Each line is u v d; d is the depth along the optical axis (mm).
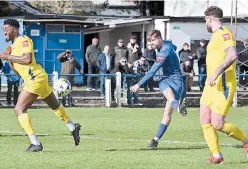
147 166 18203
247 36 60438
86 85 45500
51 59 60375
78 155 20422
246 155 19547
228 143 24594
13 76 43250
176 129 30328
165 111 23094
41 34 59938
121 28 67000
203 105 18609
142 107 45562
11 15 71312
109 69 48188
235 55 18000
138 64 48844
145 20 61688
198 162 19047
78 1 74375
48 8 74438
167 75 22875
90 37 70375
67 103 45125
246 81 47656
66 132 28422
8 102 43750
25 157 19859
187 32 61000
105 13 73812
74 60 46344
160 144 24141
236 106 46562
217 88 18328
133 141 25141
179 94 22875
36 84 21000
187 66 49875
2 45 58219
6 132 28188
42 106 44438
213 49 18469
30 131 21156
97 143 24266
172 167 18047
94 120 35125
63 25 60500
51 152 21125
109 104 45312
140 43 64250
